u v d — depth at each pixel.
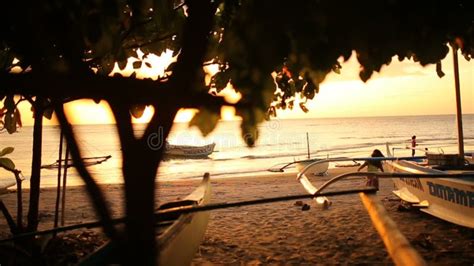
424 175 4.99
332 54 1.45
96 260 2.73
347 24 1.37
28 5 1.36
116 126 1.18
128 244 1.21
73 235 7.50
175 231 4.00
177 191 16.48
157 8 2.45
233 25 1.45
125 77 1.17
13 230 5.81
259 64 1.42
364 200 3.77
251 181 18.81
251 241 7.54
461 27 1.83
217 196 14.13
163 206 6.15
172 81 1.23
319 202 8.52
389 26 1.40
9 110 3.75
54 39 1.49
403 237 2.54
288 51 1.43
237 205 3.36
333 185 15.46
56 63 1.34
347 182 16.28
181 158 42.78
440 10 1.69
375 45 1.44
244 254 6.73
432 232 7.52
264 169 31.56
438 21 1.71
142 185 1.19
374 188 3.94
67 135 1.20
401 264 2.20
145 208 1.20
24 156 58.88
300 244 7.27
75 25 1.63
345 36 1.39
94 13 1.81
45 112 3.05
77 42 1.55
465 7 1.80
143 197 1.19
